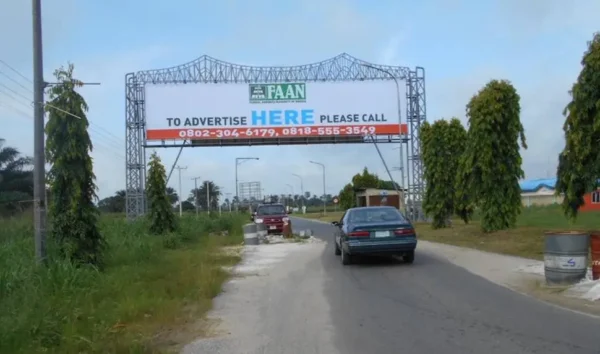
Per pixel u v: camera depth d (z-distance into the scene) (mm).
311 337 7918
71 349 7184
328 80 36062
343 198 84812
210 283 12172
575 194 15672
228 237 27781
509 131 21031
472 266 14453
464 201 27078
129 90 35531
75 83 14109
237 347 7480
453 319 8680
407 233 15148
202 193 97250
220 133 35625
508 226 21547
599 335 7445
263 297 11250
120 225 25016
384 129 36219
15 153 46719
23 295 9242
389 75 36219
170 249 21688
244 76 35875
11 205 32094
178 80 35688
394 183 47938
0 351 6773
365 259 16984
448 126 28453
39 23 12633
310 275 14203
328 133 36062
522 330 7840
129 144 35469
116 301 10227
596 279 10750
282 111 35875
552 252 11047
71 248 13703
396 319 8844
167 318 9039
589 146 15086
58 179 14055
